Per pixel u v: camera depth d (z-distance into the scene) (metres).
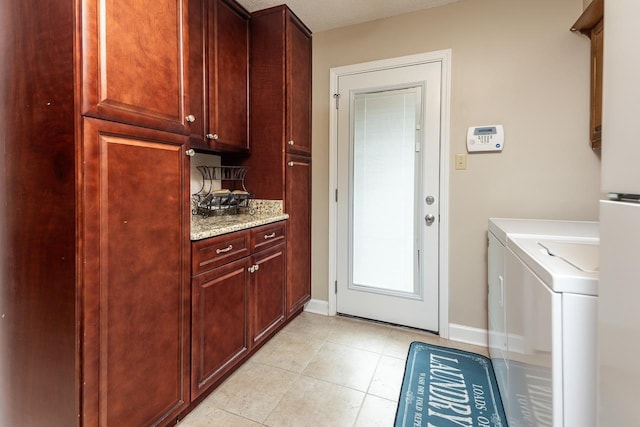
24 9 1.03
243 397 1.63
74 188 0.98
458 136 2.20
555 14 1.95
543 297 0.91
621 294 0.59
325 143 2.64
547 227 1.65
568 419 0.82
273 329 2.16
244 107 2.26
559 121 1.97
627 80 0.59
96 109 1.02
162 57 1.27
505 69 2.07
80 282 1.00
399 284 2.45
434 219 2.30
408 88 2.33
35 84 1.03
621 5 0.61
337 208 2.62
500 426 1.42
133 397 1.18
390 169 2.43
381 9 2.27
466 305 2.23
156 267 1.26
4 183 1.10
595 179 1.92
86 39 0.98
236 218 2.11
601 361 0.67
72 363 1.01
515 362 1.24
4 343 1.15
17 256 1.10
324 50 2.59
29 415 1.11
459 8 2.17
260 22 2.27
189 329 1.44
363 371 1.86
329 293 2.67
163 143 1.28
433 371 1.85
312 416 1.50
